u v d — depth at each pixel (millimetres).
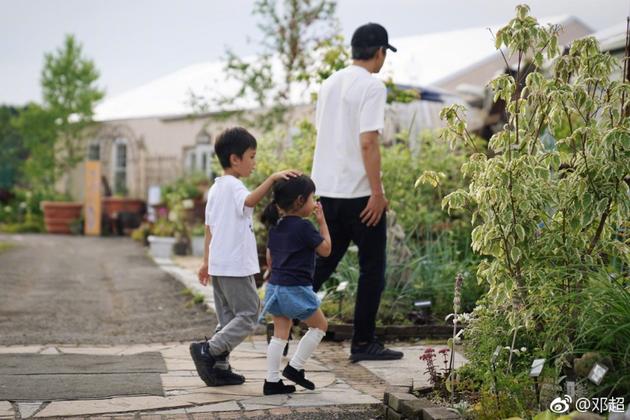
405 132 9141
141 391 4254
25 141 23750
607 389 3406
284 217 4387
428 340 5961
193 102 14539
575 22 17125
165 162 21344
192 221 14891
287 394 4273
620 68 4027
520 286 3898
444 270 6750
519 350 3875
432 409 3539
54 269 12016
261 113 14445
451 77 15406
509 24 4074
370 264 5168
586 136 3936
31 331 6547
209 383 4406
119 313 7711
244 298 4457
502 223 3842
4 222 23812
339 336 5922
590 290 3531
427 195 8570
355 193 5168
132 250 15961
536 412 3451
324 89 5359
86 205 21234
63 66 23125
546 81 3969
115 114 23234
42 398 4070
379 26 5320
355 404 4082
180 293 8922
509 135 3973
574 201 3834
